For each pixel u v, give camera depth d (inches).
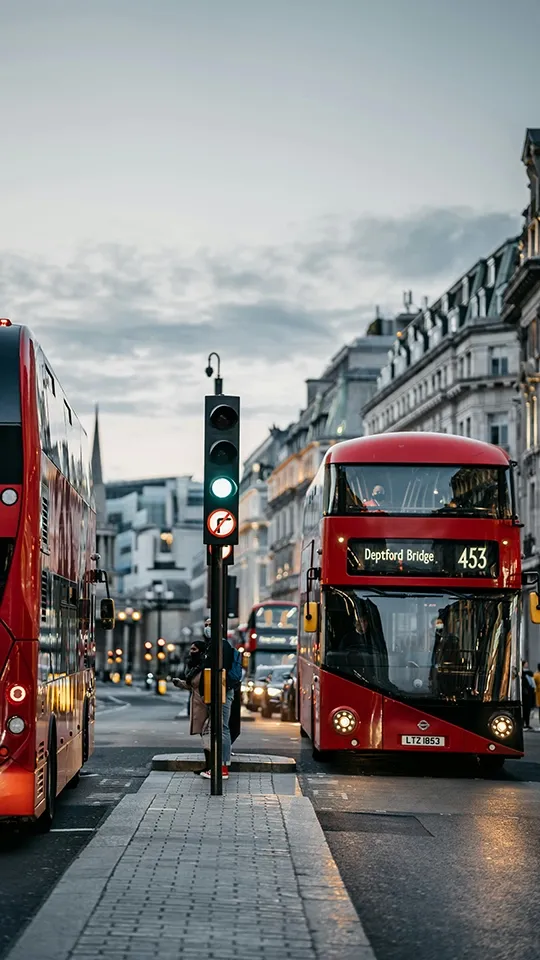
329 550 939.3
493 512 940.6
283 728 1594.5
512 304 2962.6
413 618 933.2
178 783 778.2
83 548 780.6
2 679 541.0
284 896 416.5
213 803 665.6
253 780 810.8
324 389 5137.8
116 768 948.0
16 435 549.3
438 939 390.3
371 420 4525.1
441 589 935.0
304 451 4963.1
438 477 944.9
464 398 3602.4
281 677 2011.6
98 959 330.3
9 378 552.7
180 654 6166.3
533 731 1654.8
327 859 491.5
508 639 932.6
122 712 2348.7
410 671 930.1
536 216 2817.4
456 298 3838.6
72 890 420.2
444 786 869.8
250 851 505.0
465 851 565.9
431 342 3944.4
